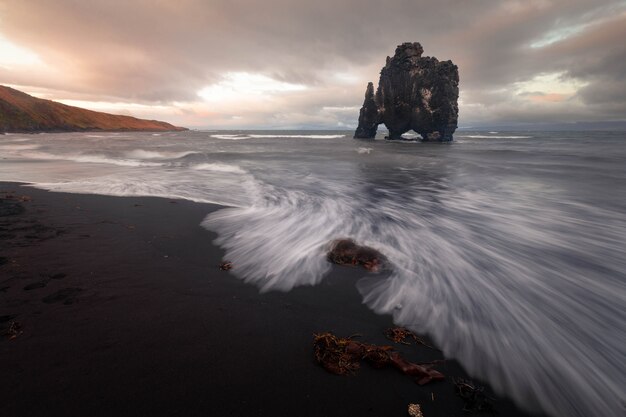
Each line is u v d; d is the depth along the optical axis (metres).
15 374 2.81
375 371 3.05
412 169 19.80
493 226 8.03
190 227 7.56
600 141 59.47
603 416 2.61
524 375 3.03
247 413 2.53
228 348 3.33
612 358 3.26
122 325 3.63
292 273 5.22
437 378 2.95
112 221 7.78
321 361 3.12
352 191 12.71
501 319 3.95
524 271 5.36
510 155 29.62
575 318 3.98
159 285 4.66
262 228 7.64
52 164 19.95
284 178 15.87
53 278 4.71
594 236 7.25
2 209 8.48
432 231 7.62
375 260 5.54
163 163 21.50
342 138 84.88
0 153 26.94
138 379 2.83
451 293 4.61
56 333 3.41
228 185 13.48
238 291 4.60
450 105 61.22
